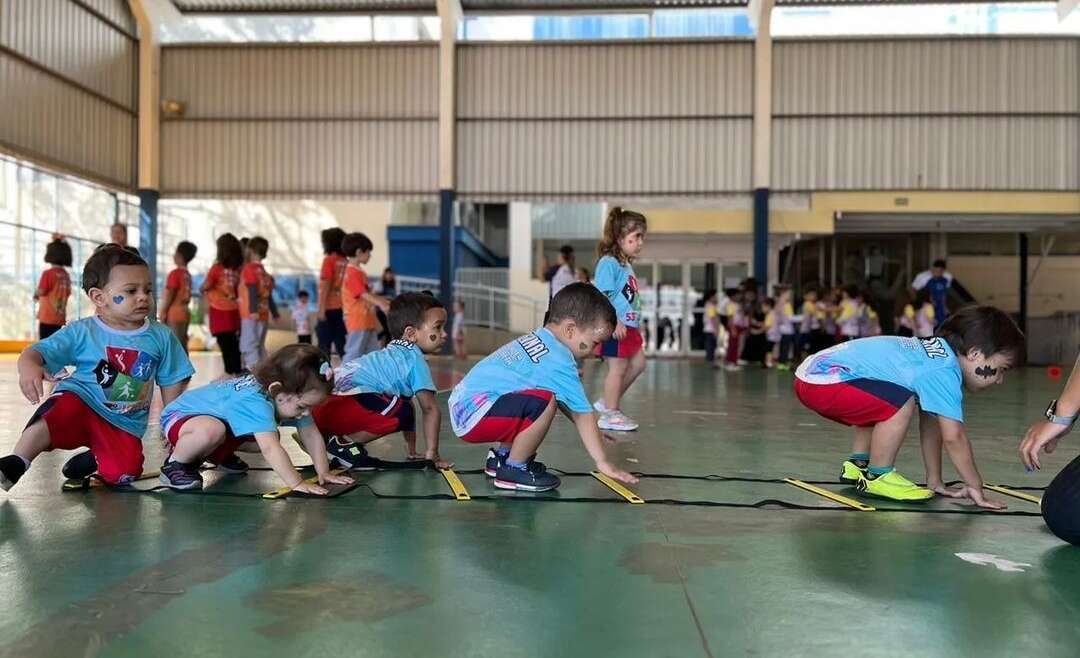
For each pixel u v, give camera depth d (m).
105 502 2.24
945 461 3.22
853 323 12.20
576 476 2.75
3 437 3.56
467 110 13.64
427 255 17.23
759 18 12.97
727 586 1.55
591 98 13.53
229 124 13.70
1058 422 2.00
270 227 18.52
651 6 13.43
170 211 18.33
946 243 17.16
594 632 1.31
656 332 15.79
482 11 13.74
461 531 1.96
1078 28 12.84
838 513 2.21
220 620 1.35
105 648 1.23
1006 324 2.26
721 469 2.95
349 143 13.68
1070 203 12.95
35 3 11.26
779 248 15.42
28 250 13.30
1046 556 1.79
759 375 9.63
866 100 13.16
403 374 2.92
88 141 12.50
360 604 1.43
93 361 2.43
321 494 2.35
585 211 18.58
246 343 6.50
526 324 17.30
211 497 2.33
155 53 13.48
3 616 1.36
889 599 1.49
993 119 13.00
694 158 13.48
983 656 1.23
